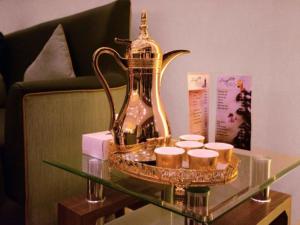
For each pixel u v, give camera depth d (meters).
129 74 0.75
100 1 1.63
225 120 0.83
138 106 0.74
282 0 1.08
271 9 1.11
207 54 1.28
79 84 1.06
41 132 0.97
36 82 0.97
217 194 0.63
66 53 1.42
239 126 0.81
